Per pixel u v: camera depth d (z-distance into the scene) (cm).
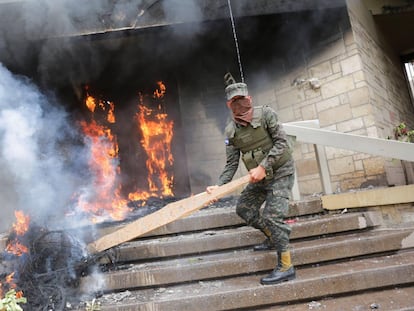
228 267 312
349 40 549
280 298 273
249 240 351
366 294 279
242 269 312
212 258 334
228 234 351
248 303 271
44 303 272
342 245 322
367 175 517
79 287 298
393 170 535
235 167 312
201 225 383
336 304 265
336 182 543
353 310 250
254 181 277
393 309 243
